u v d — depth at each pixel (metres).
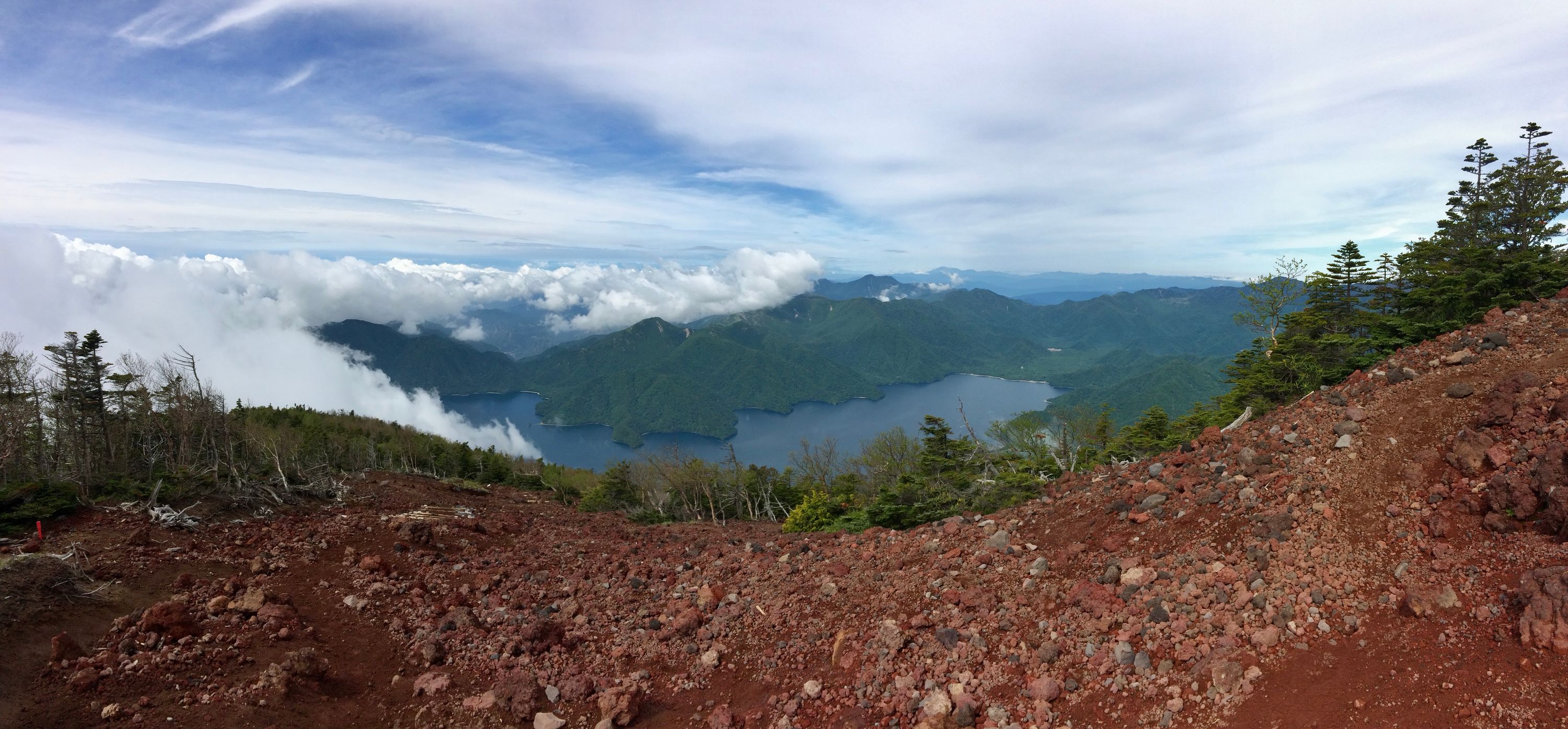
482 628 13.49
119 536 15.30
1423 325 24.30
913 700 9.30
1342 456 11.48
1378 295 35.00
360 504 23.16
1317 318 35.97
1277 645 8.08
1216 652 8.24
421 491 28.88
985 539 14.45
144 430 33.84
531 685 10.88
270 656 11.21
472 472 62.50
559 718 10.23
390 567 16.42
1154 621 9.27
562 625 13.62
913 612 11.79
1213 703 7.67
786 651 11.62
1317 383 32.28
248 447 35.00
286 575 14.78
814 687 10.14
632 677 11.49
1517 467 9.10
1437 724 6.38
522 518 27.00
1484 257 27.39
